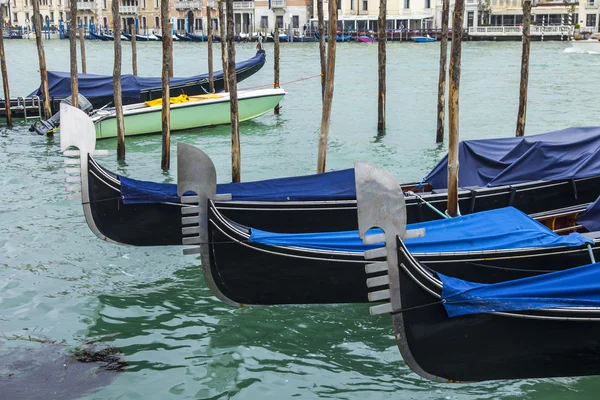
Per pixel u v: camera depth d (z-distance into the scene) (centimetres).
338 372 834
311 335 915
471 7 7012
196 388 802
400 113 2603
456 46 1088
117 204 1130
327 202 1123
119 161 1834
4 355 859
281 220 1120
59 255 1160
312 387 805
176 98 2236
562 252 914
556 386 810
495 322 745
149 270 1107
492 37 6756
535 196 1198
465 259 893
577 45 5244
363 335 915
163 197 1130
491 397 790
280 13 7488
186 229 935
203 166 922
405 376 828
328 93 1359
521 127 1702
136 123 2123
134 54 2983
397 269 718
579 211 1148
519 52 5325
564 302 737
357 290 955
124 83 2370
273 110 2628
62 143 1110
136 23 8188
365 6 7331
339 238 943
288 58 4991
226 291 961
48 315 961
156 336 910
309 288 955
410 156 1906
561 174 1201
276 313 970
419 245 891
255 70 2717
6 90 2267
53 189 1550
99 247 1196
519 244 905
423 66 4328
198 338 907
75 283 1056
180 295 1023
